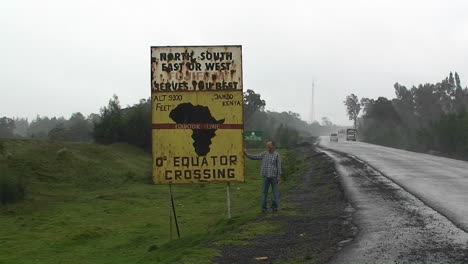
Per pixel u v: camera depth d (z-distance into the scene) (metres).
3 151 30.72
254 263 8.55
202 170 14.27
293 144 91.19
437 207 14.06
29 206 22.25
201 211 20.81
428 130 62.84
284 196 19.38
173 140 14.24
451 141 51.44
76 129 75.56
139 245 14.38
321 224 12.00
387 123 100.88
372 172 26.58
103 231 16.58
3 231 17.11
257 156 14.78
